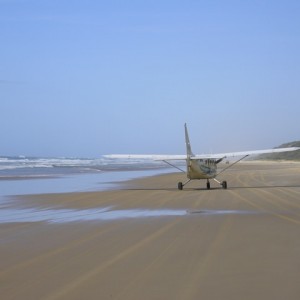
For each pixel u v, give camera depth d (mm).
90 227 14781
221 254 10180
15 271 9031
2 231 14203
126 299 7121
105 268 9141
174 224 15031
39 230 14312
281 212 17906
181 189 31750
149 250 10844
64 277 8492
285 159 195750
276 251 10391
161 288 7645
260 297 7027
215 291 7387
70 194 28438
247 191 29094
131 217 17156
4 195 28094
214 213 17859
